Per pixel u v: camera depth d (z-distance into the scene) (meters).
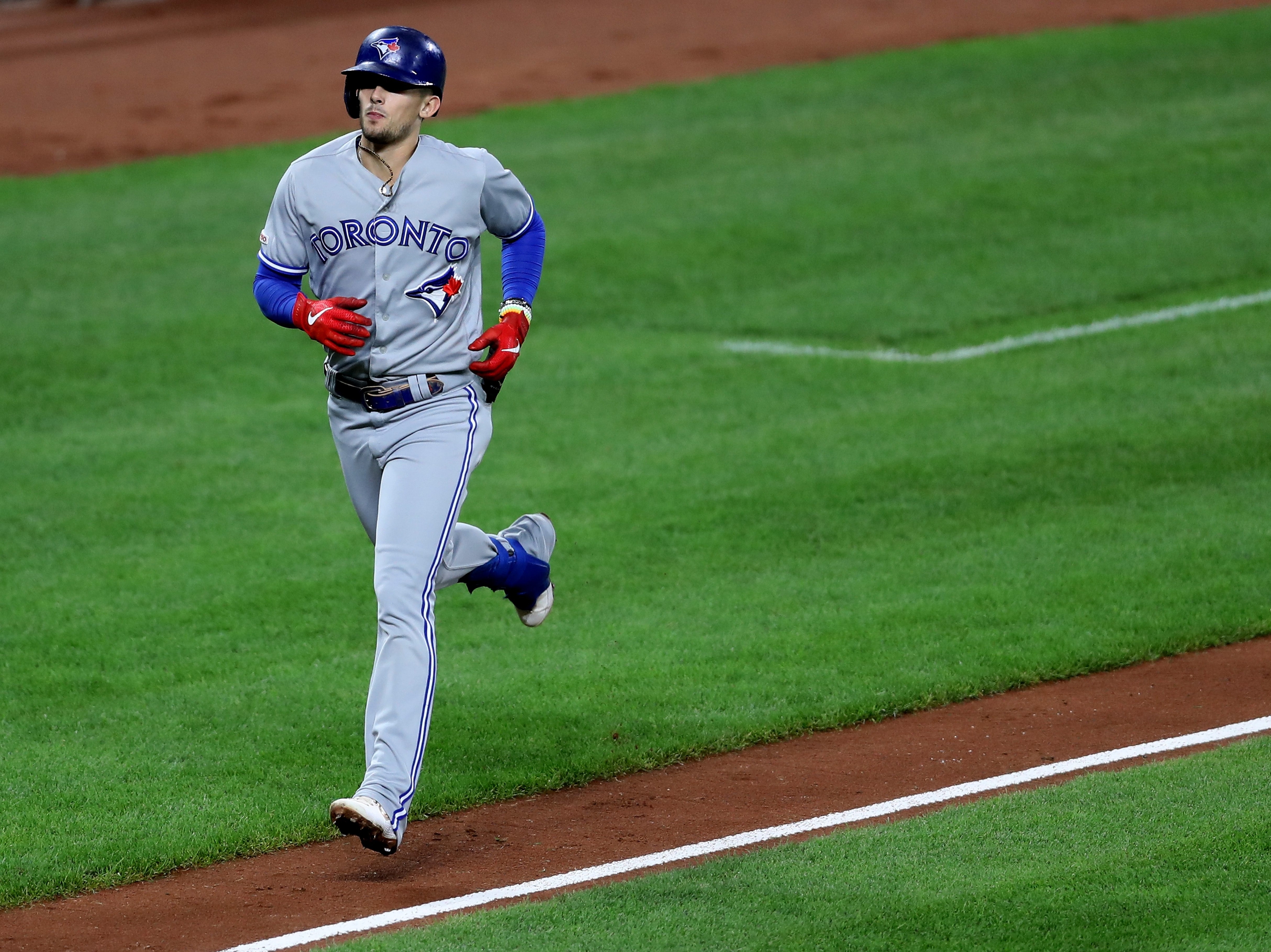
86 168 70.06
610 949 17.33
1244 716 24.02
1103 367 43.16
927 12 92.38
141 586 31.02
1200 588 29.11
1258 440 37.06
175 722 24.95
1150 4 89.19
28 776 23.00
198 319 49.50
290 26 105.94
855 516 33.75
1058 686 25.72
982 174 61.84
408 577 20.12
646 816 21.45
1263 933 17.27
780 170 63.91
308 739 24.25
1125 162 62.34
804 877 18.88
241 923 18.61
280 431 40.50
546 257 54.81
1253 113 67.75
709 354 45.78
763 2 100.06
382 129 19.98
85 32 111.44
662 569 31.28
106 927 18.61
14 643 28.33
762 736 24.05
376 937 17.81
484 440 21.05
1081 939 17.28
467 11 105.62
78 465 38.22
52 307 50.94
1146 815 20.19
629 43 90.62
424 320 20.52
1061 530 32.41
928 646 27.12
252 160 69.69
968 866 19.02
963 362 44.31
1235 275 50.62
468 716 24.86
